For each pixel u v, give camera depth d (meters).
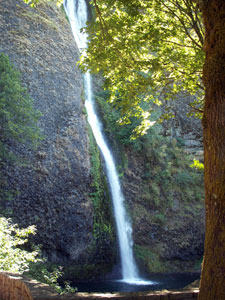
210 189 3.81
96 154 19.27
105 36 9.16
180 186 25.56
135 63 9.47
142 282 18.09
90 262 17.06
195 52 9.38
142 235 22.44
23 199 14.87
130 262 20.38
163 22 9.60
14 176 14.80
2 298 4.71
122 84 10.12
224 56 3.85
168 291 4.32
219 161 3.76
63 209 16.19
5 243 7.99
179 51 10.10
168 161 26.41
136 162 24.67
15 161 14.92
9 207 14.30
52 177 16.17
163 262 22.22
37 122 16.48
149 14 9.84
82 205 16.91
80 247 16.41
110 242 18.44
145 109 26.77
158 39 9.24
